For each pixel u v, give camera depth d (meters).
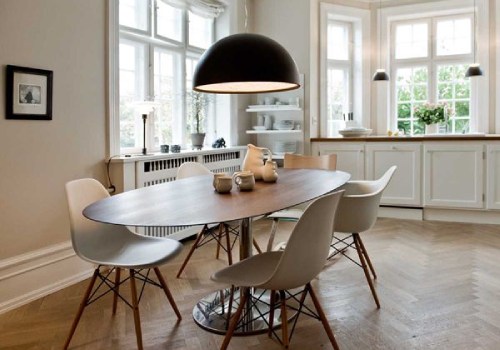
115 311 2.50
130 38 3.83
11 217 2.61
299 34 5.35
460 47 5.77
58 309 2.56
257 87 3.12
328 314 2.46
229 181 2.25
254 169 2.70
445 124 5.73
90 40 3.12
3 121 2.55
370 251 3.72
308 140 5.39
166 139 4.36
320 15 5.54
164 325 2.35
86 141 3.12
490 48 5.44
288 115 5.44
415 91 5.97
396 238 4.18
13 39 2.57
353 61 5.95
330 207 1.77
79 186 2.24
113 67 3.32
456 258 3.50
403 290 2.81
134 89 3.93
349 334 2.22
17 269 2.63
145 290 2.84
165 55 4.34
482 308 2.51
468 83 5.75
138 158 3.40
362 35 5.86
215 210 1.80
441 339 2.15
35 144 2.75
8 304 2.56
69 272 2.99
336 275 3.10
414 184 5.03
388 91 5.93
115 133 3.35
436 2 5.60
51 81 2.82
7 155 2.58
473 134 5.18
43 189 2.81
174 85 4.47
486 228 4.58
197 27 4.84
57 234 2.92
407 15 5.79
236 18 5.15
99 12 3.20
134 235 2.46
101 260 2.11
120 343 2.15
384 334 2.22
